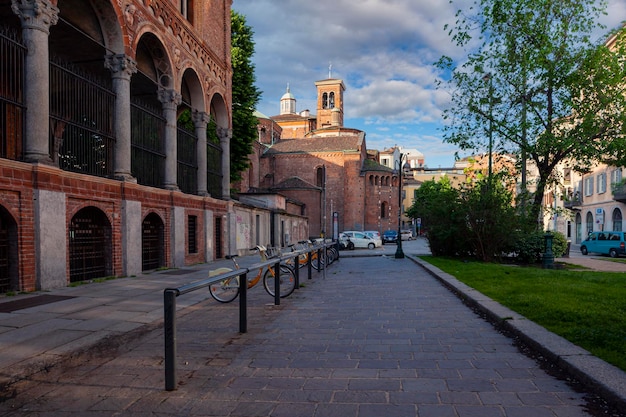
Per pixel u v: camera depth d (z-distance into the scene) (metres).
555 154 16.48
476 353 5.10
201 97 20.22
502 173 17.56
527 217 17.72
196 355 5.33
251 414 3.55
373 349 5.39
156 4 15.79
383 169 61.34
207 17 21.00
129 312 7.95
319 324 6.91
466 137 17.23
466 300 8.61
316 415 3.49
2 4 12.98
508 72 16.12
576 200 42.22
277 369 4.69
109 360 5.25
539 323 6.00
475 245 18.47
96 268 12.67
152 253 16.27
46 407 3.85
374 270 16.23
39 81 10.27
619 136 14.84
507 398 3.72
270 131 67.69
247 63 30.59
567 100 15.31
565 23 14.96
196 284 4.61
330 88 77.38
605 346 4.69
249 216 28.27
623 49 14.78
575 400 3.64
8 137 12.21
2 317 7.38
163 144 17.11
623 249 26.83
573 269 15.44
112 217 12.99
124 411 3.70
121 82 13.70
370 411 3.53
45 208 10.09
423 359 4.92
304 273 15.36
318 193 57.44
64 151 12.37
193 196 18.77
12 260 9.59
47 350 5.48
